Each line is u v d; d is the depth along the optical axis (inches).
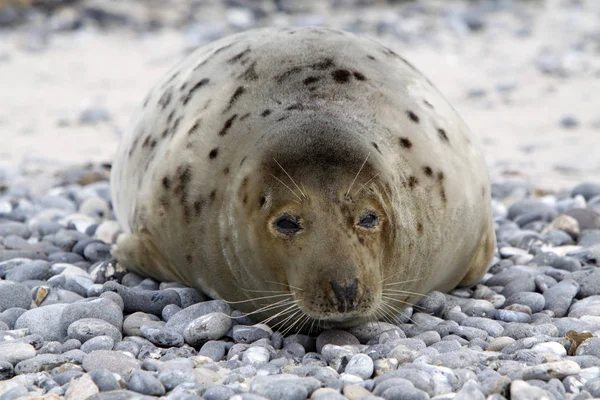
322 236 701.3
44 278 909.2
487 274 941.8
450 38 2464.3
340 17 2637.8
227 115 807.7
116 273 906.1
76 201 1248.2
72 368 675.4
